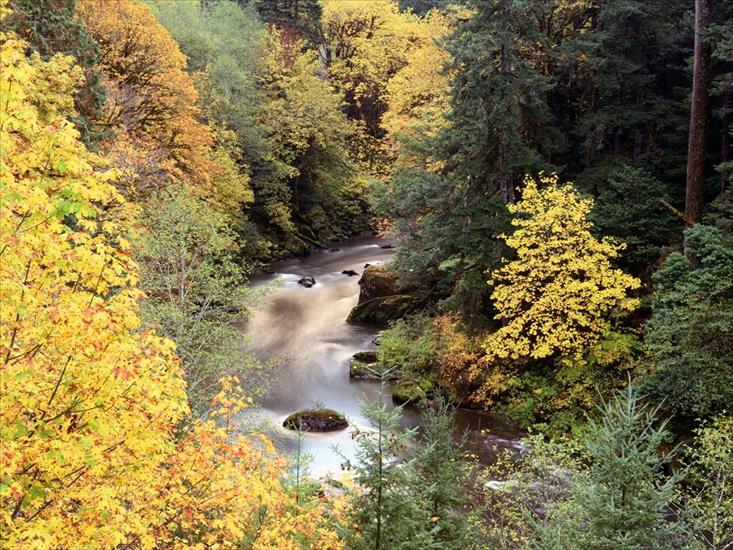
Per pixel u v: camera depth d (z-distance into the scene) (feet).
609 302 55.52
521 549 32.07
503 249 65.51
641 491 22.88
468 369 65.51
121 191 69.46
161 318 48.39
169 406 20.59
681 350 46.68
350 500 25.54
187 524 21.80
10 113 17.37
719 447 35.06
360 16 187.42
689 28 75.66
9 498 18.29
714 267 47.93
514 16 65.16
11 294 16.10
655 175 72.18
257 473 24.86
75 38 67.15
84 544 17.88
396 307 93.15
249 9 189.47
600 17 73.72
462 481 33.53
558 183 74.49
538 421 60.23
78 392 17.85
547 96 84.23
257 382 69.10
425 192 69.41
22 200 16.34
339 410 65.26
